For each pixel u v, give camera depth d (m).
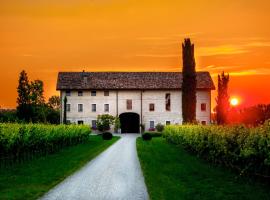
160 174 20.47
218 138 24.09
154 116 87.12
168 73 91.25
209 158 26.47
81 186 16.69
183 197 14.18
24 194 14.73
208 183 17.42
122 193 15.07
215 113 80.25
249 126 22.55
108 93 86.94
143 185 16.94
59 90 86.12
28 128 29.64
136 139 63.19
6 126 27.30
